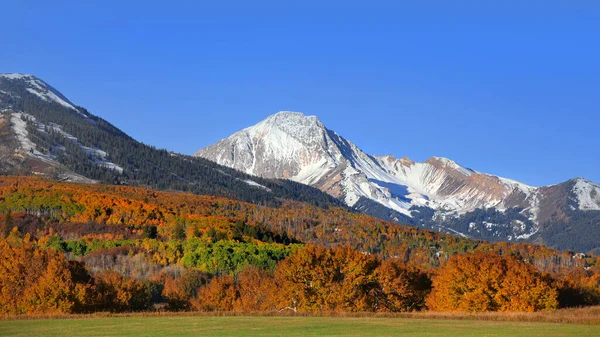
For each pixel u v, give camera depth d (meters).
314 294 130.50
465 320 101.31
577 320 98.44
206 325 93.38
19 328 89.00
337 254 134.00
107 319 101.81
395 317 106.81
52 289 119.00
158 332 84.94
